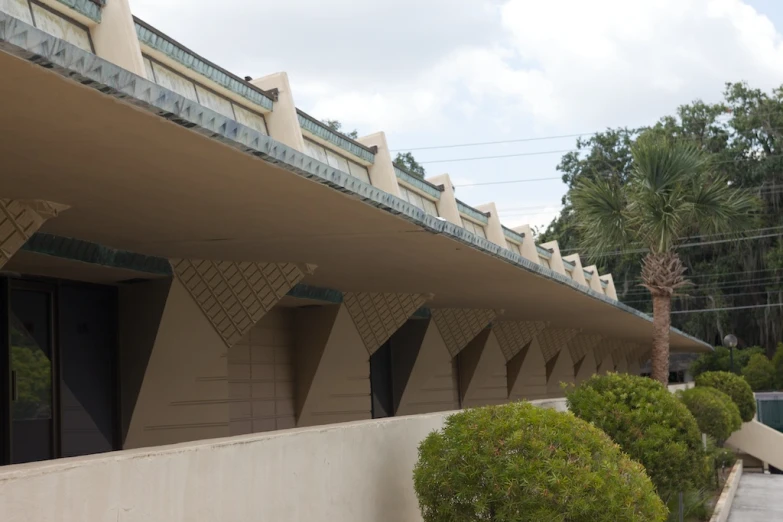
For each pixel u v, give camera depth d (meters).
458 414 6.81
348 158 10.72
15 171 6.59
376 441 6.87
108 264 10.27
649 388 11.59
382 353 19.66
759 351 47.06
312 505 5.82
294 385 16.08
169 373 11.58
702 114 50.22
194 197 7.55
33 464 3.73
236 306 12.12
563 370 30.94
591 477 5.98
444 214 13.80
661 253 21.30
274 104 8.80
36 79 4.49
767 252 47.78
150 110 5.01
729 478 20.45
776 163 47.34
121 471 4.05
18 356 9.84
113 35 6.13
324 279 13.95
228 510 4.88
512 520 5.89
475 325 20.86
